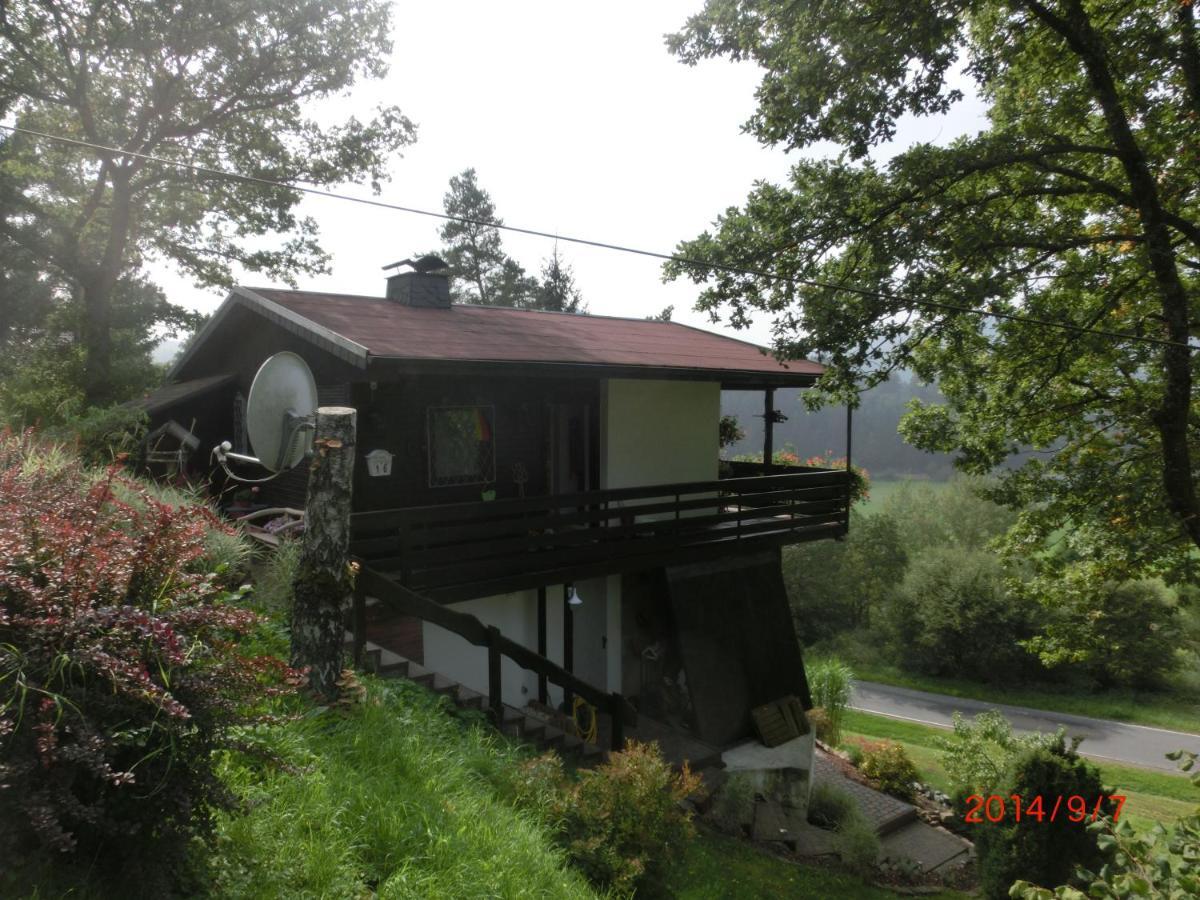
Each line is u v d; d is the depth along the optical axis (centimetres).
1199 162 994
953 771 1201
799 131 986
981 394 1234
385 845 398
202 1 1658
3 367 1809
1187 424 1030
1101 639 1373
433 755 505
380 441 893
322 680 527
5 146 1700
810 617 3584
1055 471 1278
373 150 2094
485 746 588
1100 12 1023
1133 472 1166
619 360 964
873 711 2747
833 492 1217
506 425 1026
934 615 3173
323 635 530
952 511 3809
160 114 1797
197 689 292
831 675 1608
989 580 3148
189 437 1045
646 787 566
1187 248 1124
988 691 3067
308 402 670
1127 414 1168
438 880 384
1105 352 1134
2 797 259
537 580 901
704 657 1073
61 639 271
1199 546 1037
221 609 317
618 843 535
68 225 1852
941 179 1009
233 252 2088
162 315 2061
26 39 1583
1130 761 2280
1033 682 3111
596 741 931
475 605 974
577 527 1099
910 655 3319
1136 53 980
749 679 1117
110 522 376
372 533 866
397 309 1038
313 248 2155
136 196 1928
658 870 557
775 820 1020
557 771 595
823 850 988
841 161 1016
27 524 312
